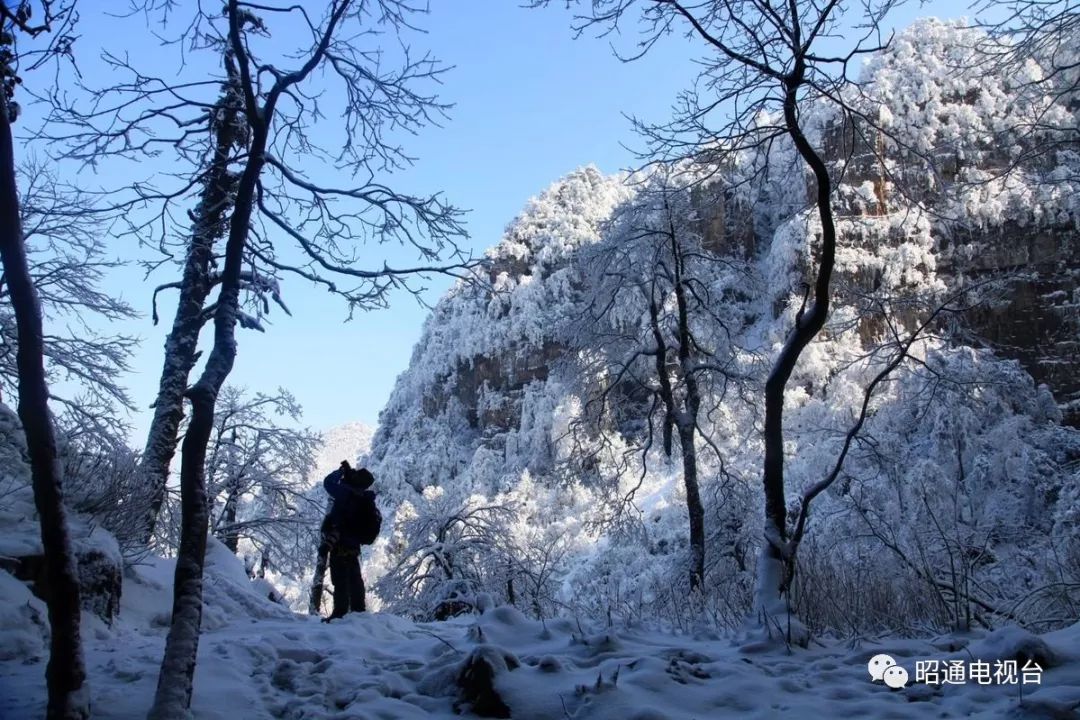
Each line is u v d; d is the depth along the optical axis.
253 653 5.22
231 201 8.43
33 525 6.55
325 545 8.34
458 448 86.00
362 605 8.57
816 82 7.76
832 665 4.90
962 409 21.73
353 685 4.59
